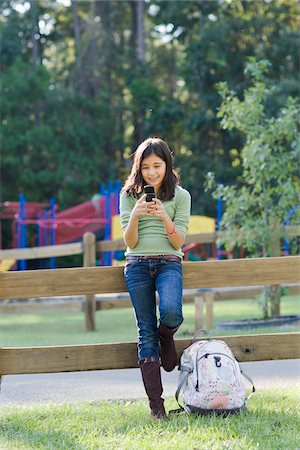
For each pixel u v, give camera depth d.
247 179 12.30
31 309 13.02
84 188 32.25
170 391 6.71
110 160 35.09
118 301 12.64
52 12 38.78
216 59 31.33
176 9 33.62
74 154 32.44
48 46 38.53
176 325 5.35
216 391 5.38
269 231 12.04
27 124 32.47
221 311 15.52
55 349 5.64
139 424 5.39
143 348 5.47
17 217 25.28
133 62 37.00
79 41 37.16
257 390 6.54
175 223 5.55
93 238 12.49
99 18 37.88
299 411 5.71
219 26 31.69
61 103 33.53
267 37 32.50
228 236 12.12
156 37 40.25
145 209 5.36
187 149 32.75
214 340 5.66
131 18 39.09
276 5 33.41
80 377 7.72
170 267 5.46
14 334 12.16
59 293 5.64
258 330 10.75
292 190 12.11
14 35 34.84
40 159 32.47
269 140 12.30
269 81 30.53
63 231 25.66
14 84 31.73
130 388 7.04
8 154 31.86
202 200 30.91
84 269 5.66
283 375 7.45
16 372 5.62
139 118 35.09
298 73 32.16
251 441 4.86
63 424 5.55
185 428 5.17
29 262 29.11
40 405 6.28
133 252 5.52
